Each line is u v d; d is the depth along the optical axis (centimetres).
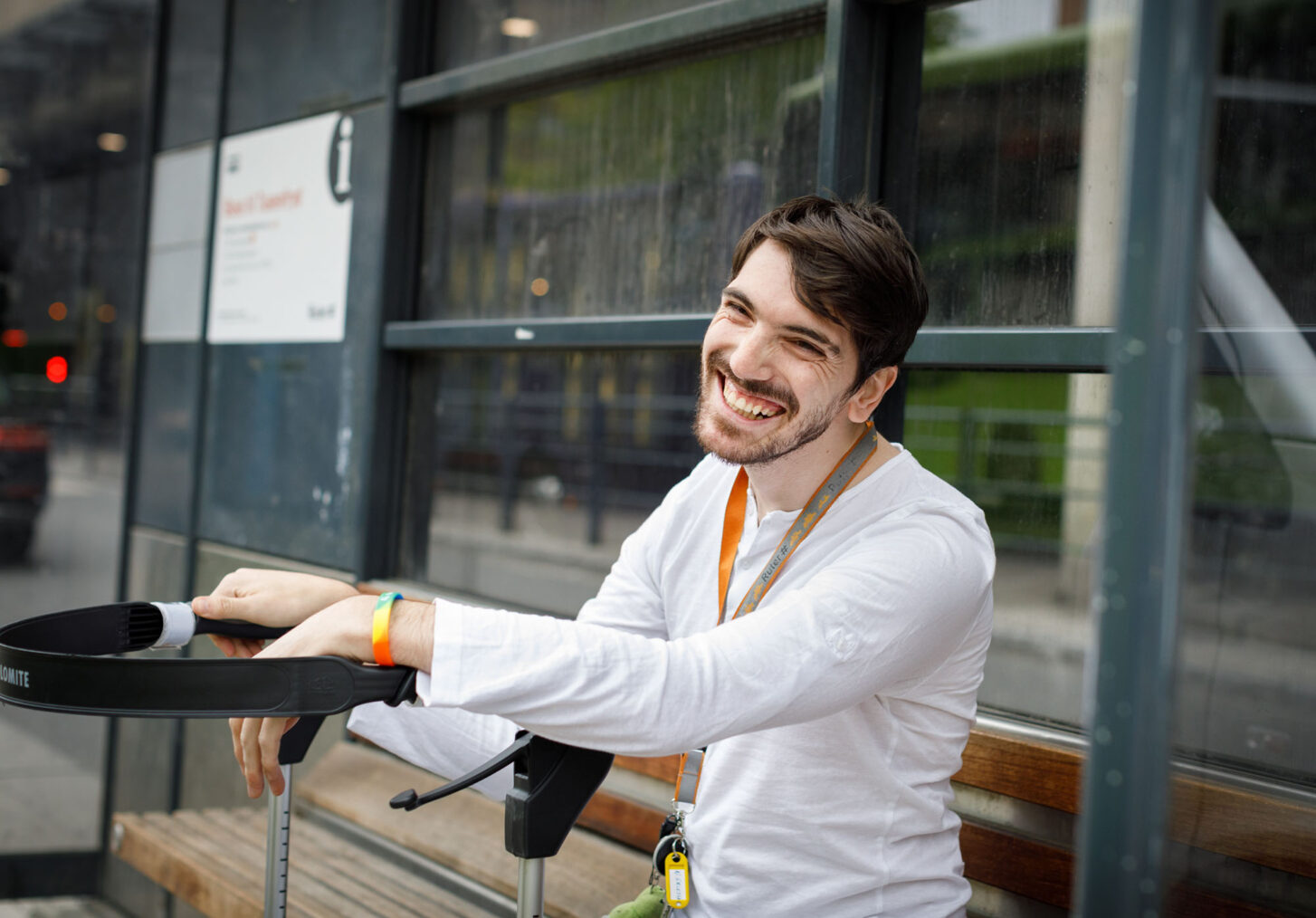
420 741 149
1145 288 79
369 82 279
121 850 252
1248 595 120
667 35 216
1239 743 121
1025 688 183
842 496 129
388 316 273
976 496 208
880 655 113
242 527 311
